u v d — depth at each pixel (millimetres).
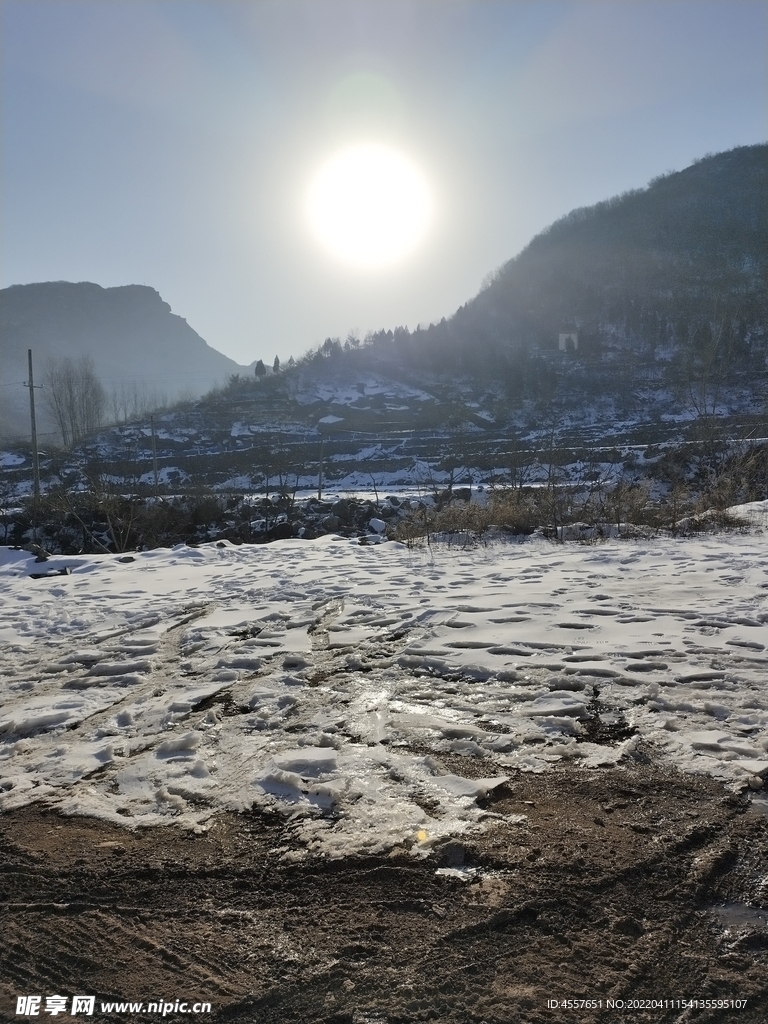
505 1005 2367
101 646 6621
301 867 3133
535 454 33312
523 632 6215
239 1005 2426
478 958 2580
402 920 2789
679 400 61531
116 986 2539
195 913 2895
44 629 7336
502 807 3535
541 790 3682
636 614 6625
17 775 4133
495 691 4996
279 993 2465
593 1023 2285
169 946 2725
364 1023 2324
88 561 11648
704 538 11617
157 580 9742
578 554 10414
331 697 5051
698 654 5418
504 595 7715
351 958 2609
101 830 3516
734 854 3086
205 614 7598
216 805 3680
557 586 8078
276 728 4586
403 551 11500
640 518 13977
